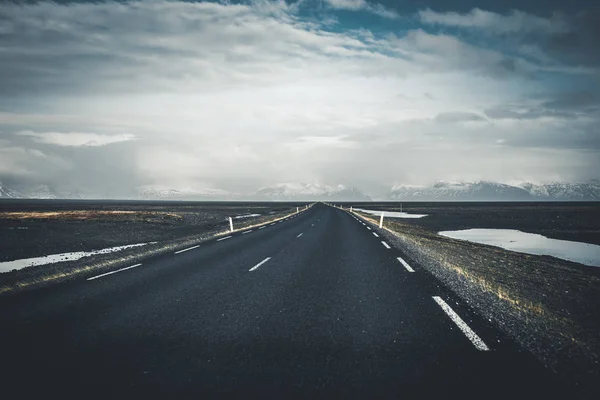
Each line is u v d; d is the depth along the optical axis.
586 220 53.41
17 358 4.28
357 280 8.73
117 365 4.07
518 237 30.88
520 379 3.67
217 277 9.24
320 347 4.56
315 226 27.56
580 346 4.54
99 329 5.35
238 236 20.41
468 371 3.84
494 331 5.07
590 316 6.20
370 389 3.49
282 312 6.13
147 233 24.48
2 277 10.01
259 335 5.02
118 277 9.48
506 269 11.62
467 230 36.75
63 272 10.55
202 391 3.48
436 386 3.54
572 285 9.84
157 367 4.01
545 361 4.09
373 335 4.96
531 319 5.63
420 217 56.00
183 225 32.34
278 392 3.45
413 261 11.63
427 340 4.75
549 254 21.50
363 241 17.53
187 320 5.74
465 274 9.46
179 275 9.59
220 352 4.43
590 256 20.88
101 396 3.39
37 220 39.38
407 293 7.37
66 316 6.05
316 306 6.48
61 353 4.43
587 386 3.53
